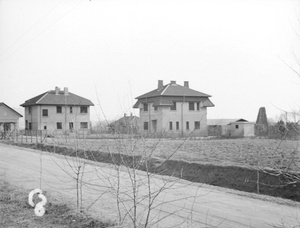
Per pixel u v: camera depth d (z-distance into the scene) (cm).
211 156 2248
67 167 2034
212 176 1666
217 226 906
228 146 3017
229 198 1255
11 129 5972
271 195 1356
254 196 1283
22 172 1873
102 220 873
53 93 6488
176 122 5419
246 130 5362
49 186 1455
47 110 6262
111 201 1170
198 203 1175
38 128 6188
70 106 6391
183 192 1349
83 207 1023
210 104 5725
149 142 2194
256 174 1502
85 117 6494
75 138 1688
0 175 1756
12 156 2752
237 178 1561
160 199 1227
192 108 5609
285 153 1969
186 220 954
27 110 6612
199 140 4100
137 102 5844
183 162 1895
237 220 973
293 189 1307
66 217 921
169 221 956
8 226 844
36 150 3225
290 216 1013
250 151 2502
